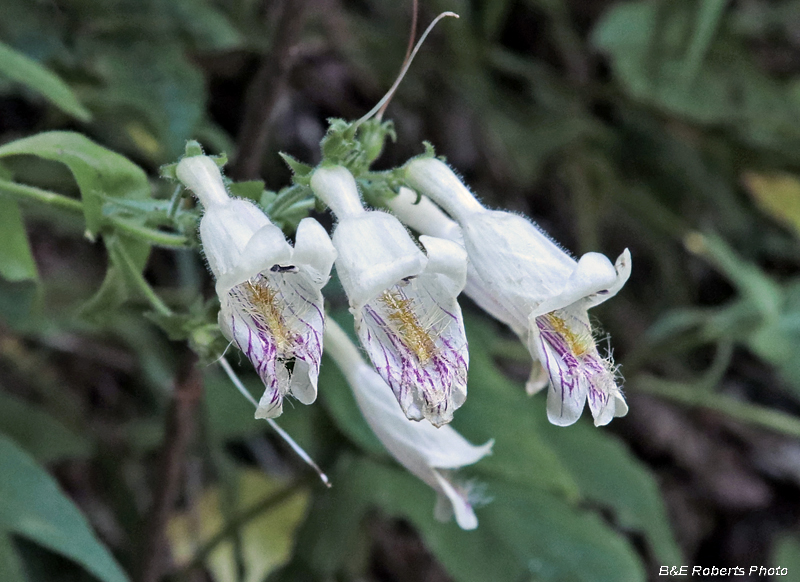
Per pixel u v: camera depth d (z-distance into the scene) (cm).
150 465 43
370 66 53
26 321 36
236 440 48
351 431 32
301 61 52
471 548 32
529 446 32
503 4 54
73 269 44
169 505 31
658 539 38
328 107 53
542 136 57
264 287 25
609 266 25
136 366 45
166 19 35
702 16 50
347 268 25
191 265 42
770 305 43
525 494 33
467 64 55
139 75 34
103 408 44
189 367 29
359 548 40
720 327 44
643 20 56
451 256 25
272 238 25
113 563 28
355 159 27
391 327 25
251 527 41
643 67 56
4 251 29
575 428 40
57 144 28
